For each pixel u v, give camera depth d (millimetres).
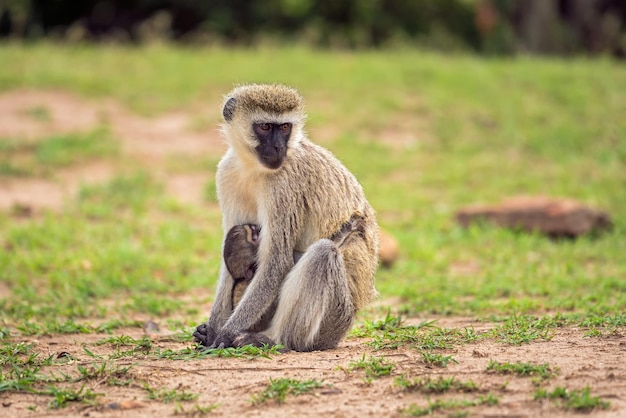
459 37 47250
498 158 27031
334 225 11352
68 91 30250
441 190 24641
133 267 17812
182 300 15750
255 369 9820
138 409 8656
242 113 11203
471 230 20703
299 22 45375
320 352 10711
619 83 33156
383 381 9234
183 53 36844
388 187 24438
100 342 11602
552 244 20047
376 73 33344
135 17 46625
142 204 22453
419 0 46906
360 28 45469
